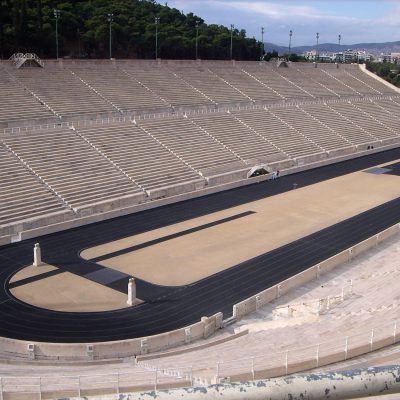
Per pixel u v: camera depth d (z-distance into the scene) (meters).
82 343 21.47
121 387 13.91
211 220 39.91
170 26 104.81
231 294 27.69
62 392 13.54
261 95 79.88
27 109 53.03
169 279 29.27
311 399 2.76
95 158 46.59
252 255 33.09
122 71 69.88
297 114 73.62
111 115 58.44
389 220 40.69
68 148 46.50
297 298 26.86
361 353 15.05
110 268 30.52
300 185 51.56
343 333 18.20
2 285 27.86
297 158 60.56
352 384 2.79
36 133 46.72
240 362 15.59
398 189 50.62
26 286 27.86
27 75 59.31
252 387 2.79
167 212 41.56
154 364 18.53
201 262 31.78
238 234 36.88
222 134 60.09
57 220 37.97
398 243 35.03
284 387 2.78
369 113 84.25
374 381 2.81
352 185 51.94
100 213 39.56
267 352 17.39
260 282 29.22
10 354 20.98
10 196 38.19
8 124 49.62
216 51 108.31
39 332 23.23
